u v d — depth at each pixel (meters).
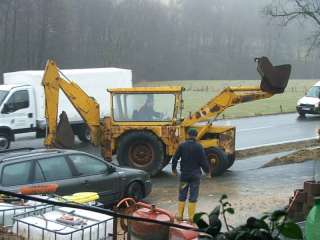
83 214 5.80
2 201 6.52
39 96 23.81
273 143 24.59
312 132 27.94
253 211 11.85
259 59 16.94
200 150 11.30
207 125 17.73
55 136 17.91
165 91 17.80
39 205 6.02
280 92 17.14
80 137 25.45
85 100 18.30
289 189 14.45
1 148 23.00
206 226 2.77
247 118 37.19
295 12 27.78
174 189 15.55
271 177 16.52
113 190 12.59
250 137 27.03
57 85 18.14
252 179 16.45
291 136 26.75
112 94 17.95
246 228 2.65
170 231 6.12
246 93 17.42
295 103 50.16
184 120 17.70
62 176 11.66
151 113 17.83
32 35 83.81
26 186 10.76
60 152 11.92
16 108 23.28
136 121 17.83
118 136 17.84
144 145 17.70
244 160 21.02
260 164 19.86
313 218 3.63
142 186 13.36
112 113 17.97
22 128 23.47
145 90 17.84
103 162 12.62
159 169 17.56
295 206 9.30
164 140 17.64
